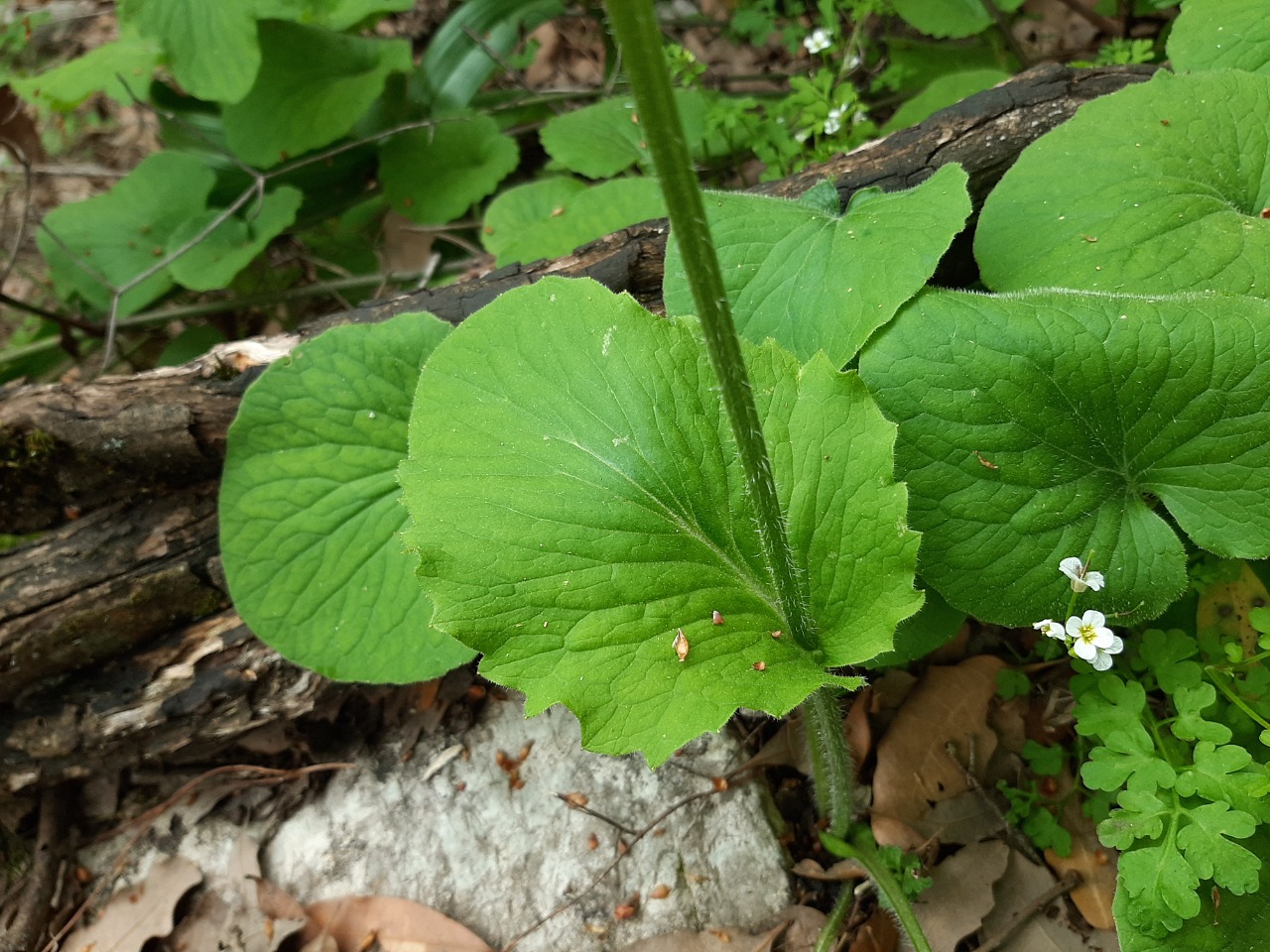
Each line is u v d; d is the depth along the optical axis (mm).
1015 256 265
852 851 269
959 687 288
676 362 222
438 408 227
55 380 475
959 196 246
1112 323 225
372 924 286
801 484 212
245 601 286
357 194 500
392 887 292
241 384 299
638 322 226
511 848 294
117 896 296
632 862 288
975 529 231
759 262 260
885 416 231
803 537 211
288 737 314
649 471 213
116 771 312
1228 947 207
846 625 206
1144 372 223
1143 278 247
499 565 201
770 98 481
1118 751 219
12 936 285
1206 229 250
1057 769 255
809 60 521
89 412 282
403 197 452
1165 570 230
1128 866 207
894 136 317
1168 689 228
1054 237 261
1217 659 241
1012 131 312
